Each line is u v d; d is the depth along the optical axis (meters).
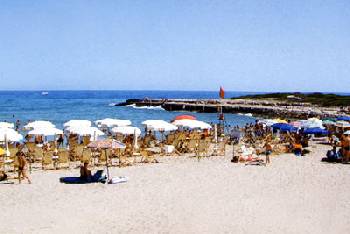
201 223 11.60
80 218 11.97
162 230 11.01
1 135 19.20
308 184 16.27
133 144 23.28
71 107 98.81
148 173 18.16
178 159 21.98
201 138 27.48
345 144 21.64
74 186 15.73
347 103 79.69
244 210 12.84
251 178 17.28
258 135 32.53
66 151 18.81
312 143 29.53
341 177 17.53
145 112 78.00
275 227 11.34
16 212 12.49
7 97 183.75
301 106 78.38
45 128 21.73
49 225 11.36
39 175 17.64
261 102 92.44
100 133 21.86
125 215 12.26
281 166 19.95
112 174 17.88
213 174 18.03
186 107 83.62
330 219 12.06
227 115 70.44
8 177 17.14
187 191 15.07
